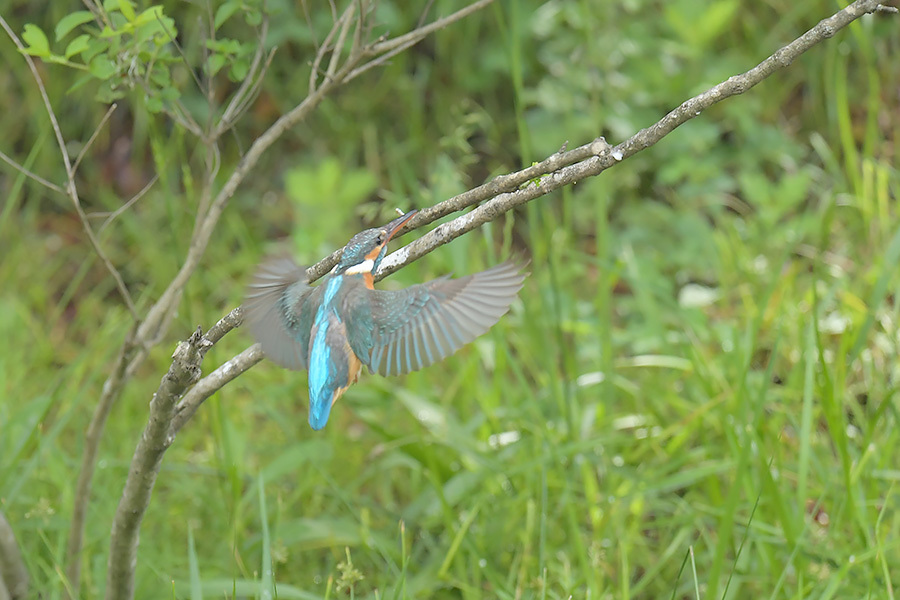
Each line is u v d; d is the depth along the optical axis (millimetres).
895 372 10352
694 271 12977
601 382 10719
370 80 15250
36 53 6785
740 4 15219
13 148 15219
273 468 9391
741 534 9141
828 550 8328
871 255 12352
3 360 11328
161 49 7117
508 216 10180
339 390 5504
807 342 9008
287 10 14516
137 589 8734
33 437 8922
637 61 14078
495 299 5633
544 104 13891
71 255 14211
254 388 11711
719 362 11094
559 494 9586
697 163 13383
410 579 9023
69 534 8406
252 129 15070
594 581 8305
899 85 14461
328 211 12438
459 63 14953
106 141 15156
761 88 14672
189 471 9781
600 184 11414
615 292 13297
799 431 9367
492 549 9227
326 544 9484
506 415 10219
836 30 5309
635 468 10008
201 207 7609
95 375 10227
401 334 5598
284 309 5750
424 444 9609
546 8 14531
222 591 8188
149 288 12055
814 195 13914
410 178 13383
